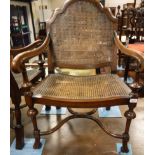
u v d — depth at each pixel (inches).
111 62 49.6
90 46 49.4
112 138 46.5
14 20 104.7
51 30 48.6
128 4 177.6
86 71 71.6
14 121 46.6
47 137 47.3
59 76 46.7
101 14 47.6
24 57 34.1
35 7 148.3
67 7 47.2
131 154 40.8
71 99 34.3
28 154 41.4
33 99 36.1
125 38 94.7
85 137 47.1
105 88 38.6
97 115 56.3
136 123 51.9
